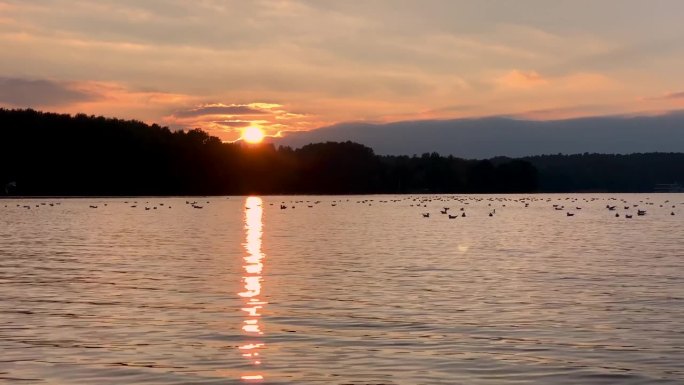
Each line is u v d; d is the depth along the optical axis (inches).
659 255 2021.4
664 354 847.1
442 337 932.6
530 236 2842.0
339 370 778.2
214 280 1460.4
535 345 889.5
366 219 4343.0
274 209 6028.5
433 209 6092.5
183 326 996.6
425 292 1302.9
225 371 771.4
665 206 7022.6
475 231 3166.8
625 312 1104.8
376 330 973.2
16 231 3100.4
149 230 3203.7
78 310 1115.3
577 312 1105.4
